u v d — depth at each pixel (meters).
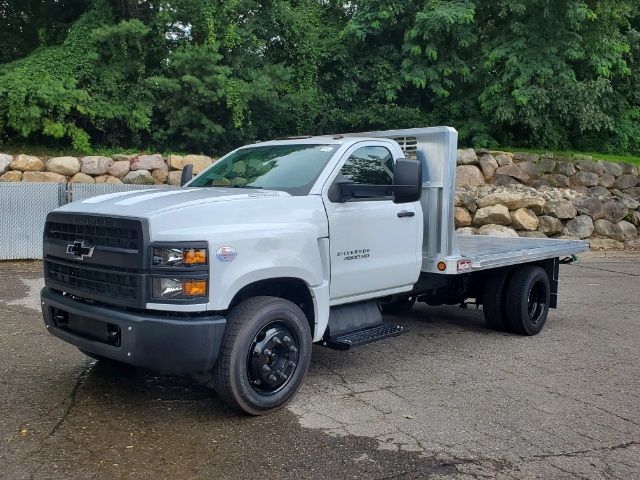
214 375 4.73
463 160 16.44
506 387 5.88
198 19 15.43
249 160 6.33
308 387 5.70
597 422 5.09
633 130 20.36
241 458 4.22
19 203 12.18
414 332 8.02
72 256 4.92
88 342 4.79
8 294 9.17
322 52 18.14
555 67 17.11
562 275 12.91
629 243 16.47
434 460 4.29
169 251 4.43
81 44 15.07
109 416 4.85
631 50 19.11
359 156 6.04
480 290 8.15
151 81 14.76
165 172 14.20
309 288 5.25
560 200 16.03
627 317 9.16
